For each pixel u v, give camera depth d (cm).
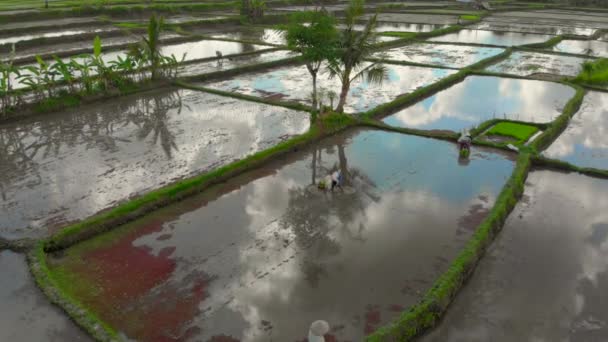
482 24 4641
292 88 2245
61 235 986
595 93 2264
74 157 1428
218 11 4941
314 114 1702
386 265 949
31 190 1221
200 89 2169
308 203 1191
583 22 4725
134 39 3303
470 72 2573
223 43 3394
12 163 1381
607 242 1045
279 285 882
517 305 848
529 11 5788
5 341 739
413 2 6631
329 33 1650
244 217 1118
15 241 979
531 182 1340
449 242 1031
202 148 1512
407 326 754
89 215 1105
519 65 2825
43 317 787
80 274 902
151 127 1697
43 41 3000
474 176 1361
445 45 3500
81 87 2017
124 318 790
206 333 761
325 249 998
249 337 755
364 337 759
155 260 947
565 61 2942
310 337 666
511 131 1688
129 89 2106
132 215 1090
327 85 2297
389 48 3347
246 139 1597
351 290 873
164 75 2305
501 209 1113
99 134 1623
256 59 2834
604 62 2694
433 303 799
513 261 975
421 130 1703
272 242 1020
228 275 905
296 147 1522
